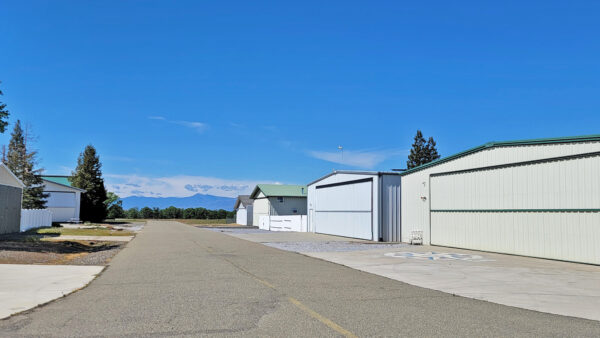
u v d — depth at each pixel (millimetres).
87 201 57844
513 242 17234
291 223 41219
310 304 7531
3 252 15242
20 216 28875
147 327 5910
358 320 6379
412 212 24172
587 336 5691
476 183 19344
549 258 15625
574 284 10258
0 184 24812
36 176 47188
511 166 17484
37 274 11242
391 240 26422
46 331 5715
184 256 16234
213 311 6906
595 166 14164
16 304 7496
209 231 38688
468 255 17312
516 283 10398
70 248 19688
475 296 8688
